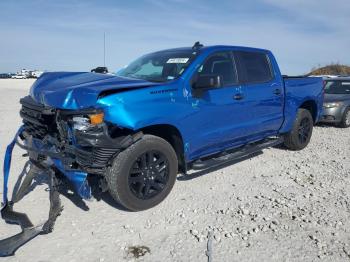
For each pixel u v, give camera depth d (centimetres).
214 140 525
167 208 451
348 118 1086
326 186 535
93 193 489
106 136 393
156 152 443
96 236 383
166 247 363
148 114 424
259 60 619
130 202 426
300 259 343
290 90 675
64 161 402
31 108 432
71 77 473
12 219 407
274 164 645
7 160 453
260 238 380
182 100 466
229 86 544
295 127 714
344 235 388
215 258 343
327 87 1198
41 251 354
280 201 474
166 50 582
